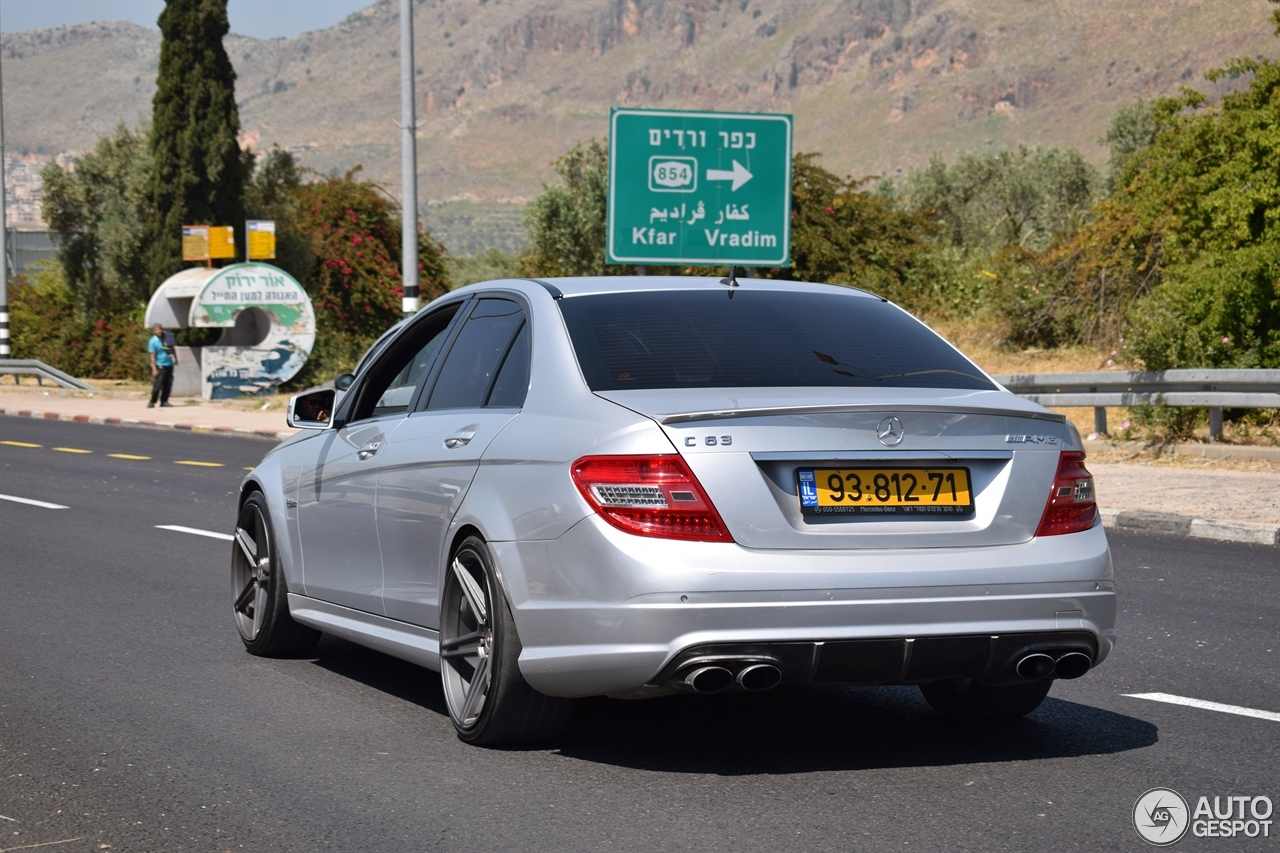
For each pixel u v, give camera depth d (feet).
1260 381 50.14
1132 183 82.02
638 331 17.17
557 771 16.14
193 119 127.65
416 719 18.74
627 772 16.10
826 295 19.12
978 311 103.50
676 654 14.57
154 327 107.65
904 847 13.47
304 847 13.58
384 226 138.51
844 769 16.24
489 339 18.56
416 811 14.67
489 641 16.65
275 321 111.45
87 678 21.31
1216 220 62.28
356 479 19.93
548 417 16.29
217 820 14.43
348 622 20.38
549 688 15.80
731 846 13.51
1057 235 92.53
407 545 18.53
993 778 15.88
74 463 63.10
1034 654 15.51
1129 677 21.71
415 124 73.77
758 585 14.65
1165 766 16.42
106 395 120.57
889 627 14.93
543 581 15.57
